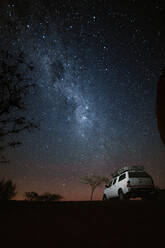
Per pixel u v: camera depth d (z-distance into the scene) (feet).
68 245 9.60
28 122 35.86
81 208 20.35
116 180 47.14
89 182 119.14
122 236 10.62
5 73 34.99
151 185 42.55
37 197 76.64
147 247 8.86
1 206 22.72
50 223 14.03
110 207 20.94
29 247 9.46
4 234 11.57
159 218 14.26
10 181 56.75
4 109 34.76
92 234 11.25
